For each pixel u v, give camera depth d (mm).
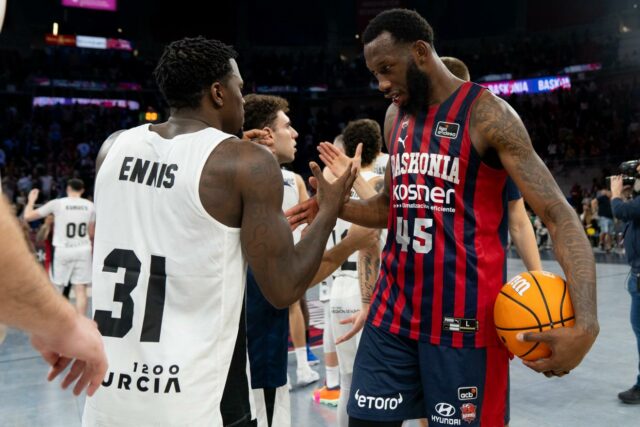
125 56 25578
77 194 6734
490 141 1838
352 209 2250
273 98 2934
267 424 2580
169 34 26844
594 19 23828
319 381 4566
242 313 1608
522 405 3932
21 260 830
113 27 26016
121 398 1498
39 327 923
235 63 1728
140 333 1505
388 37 1907
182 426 1469
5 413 3881
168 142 1587
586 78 22891
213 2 27031
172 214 1519
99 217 1628
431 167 1928
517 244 2652
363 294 2662
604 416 3713
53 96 23562
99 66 24609
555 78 23266
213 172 1516
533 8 25141
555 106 22547
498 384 1950
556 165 20484
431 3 26219
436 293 1924
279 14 27703
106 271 1571
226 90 1675
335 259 2387
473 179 1898
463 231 1913
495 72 24625
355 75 26422
